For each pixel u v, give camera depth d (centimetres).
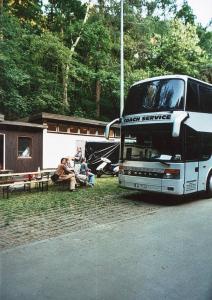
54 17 3148
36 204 1055
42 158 2016
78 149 1883
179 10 3512
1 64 2256
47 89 2888
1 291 439
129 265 525
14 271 507
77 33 2978
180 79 1054
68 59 2753
